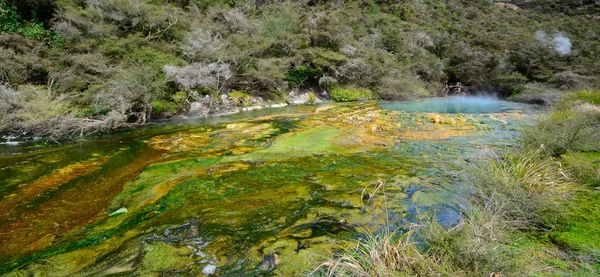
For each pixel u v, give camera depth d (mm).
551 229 2547
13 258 2406
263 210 3201
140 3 11141
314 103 13898
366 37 20344
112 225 2920
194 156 5242
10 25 8953
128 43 9938
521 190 2912
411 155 5273
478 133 7098
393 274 1807
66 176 4277
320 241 2584
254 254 2408
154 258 2359
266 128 7613
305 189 3744
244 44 12797
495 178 3164
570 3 48688
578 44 25422
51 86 8000
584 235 2354
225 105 10672
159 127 7867
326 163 4820
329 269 1997
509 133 7078
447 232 2223
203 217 3057
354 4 30359
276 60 13289
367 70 16312
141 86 8258
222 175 4270
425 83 21672
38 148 5816
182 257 2383
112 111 7477
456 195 3443
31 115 6699
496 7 47719
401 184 3867
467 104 15406
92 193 3695
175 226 2877
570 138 4375
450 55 24688
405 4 34781
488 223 2451
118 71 8656
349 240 2596
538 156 4004
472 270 1865
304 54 15062
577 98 8586
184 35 11797
